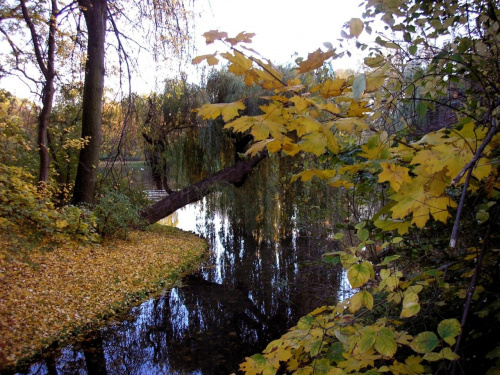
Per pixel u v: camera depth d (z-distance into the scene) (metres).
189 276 7.03
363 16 1.17
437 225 1.31
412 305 0.84
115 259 6.77
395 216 0.76
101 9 7.67
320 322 1.09
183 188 9.91
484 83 1.00
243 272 7.31
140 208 8.95
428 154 0.72
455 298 1.24
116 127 9.04
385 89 1.16
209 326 4.85
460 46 1.24
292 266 6.77
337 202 4.56
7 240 3.28
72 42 6.91
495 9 1.27
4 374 3.33
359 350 0.85
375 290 1.28
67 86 7.77
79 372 3.63
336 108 0.77
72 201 7.77
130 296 5.56
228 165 10.27
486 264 1.07
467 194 1.10
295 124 0.69
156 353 4.08
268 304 5.57
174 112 9.61
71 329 4.32
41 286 4.96
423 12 1.38
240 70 0.68
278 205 9.17
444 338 0.75
